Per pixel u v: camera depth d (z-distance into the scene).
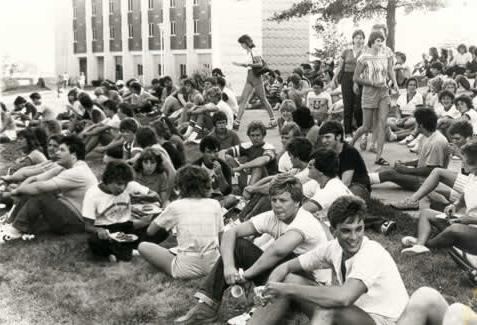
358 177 7.82
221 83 16.00
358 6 28.67
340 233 4.32
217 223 6.39
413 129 13.44
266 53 46.97
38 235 8.04
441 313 4.27
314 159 6.49
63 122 17.02
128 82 19.91
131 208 7.48
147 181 8.46
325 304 4.33
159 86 21.16
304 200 6.71
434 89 13.98
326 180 6.49
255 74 15.17
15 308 6.00
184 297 6.04
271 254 5.18
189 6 44.69
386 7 28.33
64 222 7.92
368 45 11.15
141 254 6.62
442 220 6.75
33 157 10.11
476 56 19.94
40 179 8.35
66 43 53.66
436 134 9.22
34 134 10.32
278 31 47.09
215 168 8.95
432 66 18.27
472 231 6.13
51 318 5.77
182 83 16.61
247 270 5.26
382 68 11.06
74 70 53.69
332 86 13.43
